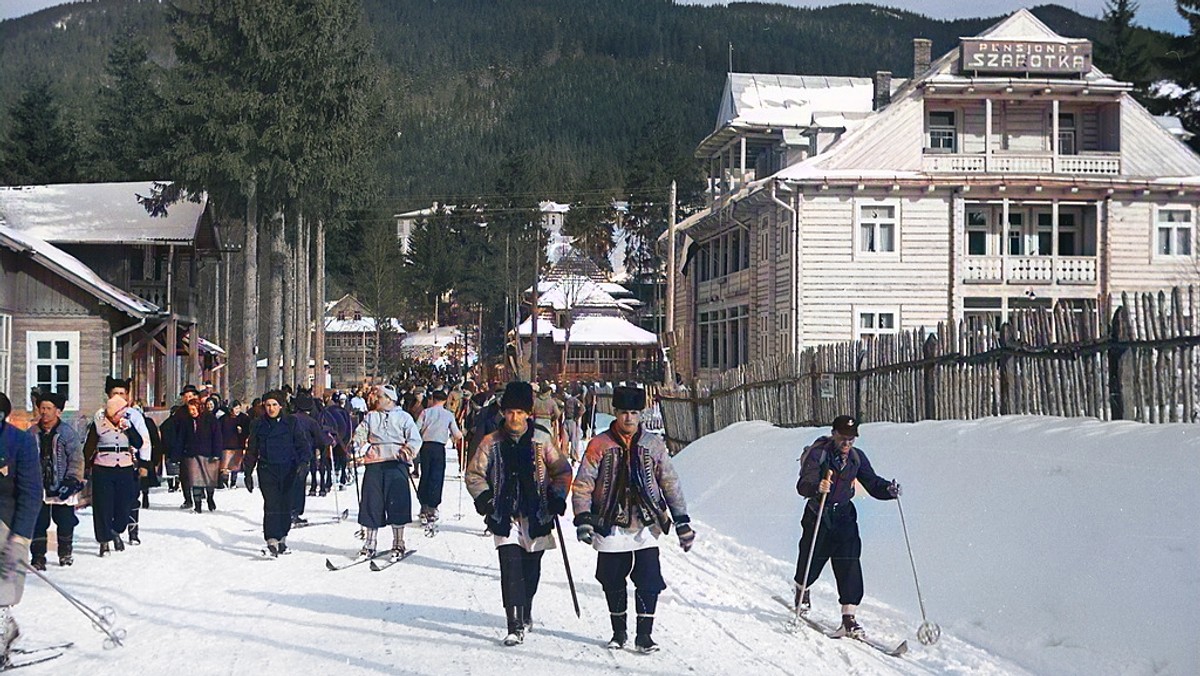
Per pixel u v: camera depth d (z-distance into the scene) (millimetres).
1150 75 63719
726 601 10516
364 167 41562
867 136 37062
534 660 8141
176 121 36062
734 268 46438
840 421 9102
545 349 84688
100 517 13625
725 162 47625
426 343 102625
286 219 41969
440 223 117688
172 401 32250
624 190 123562
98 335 28594
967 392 14656
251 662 8094
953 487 11508
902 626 9250
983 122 37969
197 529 16500
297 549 14422
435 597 10828
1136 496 8977
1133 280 36844
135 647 8617
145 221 34875
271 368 41906
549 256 130000
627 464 8531
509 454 8844
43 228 33875
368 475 13320
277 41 35750
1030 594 8805
